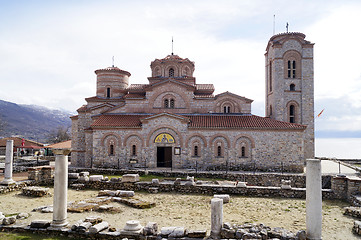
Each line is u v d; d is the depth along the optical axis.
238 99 40.44
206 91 44.09
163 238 12.34
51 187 24.70
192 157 35.94
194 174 29.75
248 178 29.69
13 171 31.44
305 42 42.34
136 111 40.59
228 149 35.66
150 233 12.56
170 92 40.50
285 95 42.09
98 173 31.58
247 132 35.66
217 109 40.41
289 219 15.73
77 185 23.73
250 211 17.39
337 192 20.70
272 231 12.47
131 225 12.81
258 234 12.15
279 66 42.16
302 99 41.91
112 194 20.61
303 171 35.00
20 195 21.03
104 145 37.00
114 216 16.02
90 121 42.19
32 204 18.42
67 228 13.38
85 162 39.34
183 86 40.44
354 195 19.36
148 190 23.02
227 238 12.44
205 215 16.55
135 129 36.69
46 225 13.45
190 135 36.09
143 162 36.38
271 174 29.86
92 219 14.09
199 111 40.34
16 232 13.42
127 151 36.62
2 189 21.39
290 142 35.34
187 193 22.69
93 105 43.84
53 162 46.59
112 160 36.72
